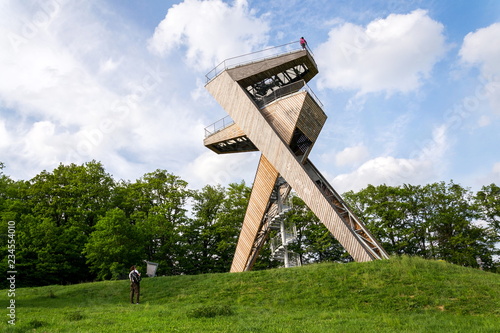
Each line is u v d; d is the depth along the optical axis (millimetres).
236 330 10250
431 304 14297
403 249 40469
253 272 20891
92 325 11273
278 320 11875
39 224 33344
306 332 9992
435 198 40594
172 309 14867
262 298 16734
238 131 28703
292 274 19500
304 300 15773
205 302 17000
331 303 15273
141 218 40188
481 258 36594
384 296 15359
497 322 11500
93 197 40375
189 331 10195
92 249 31422
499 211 36750
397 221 41188
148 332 10117
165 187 44188
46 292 21203
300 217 43469
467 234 37781
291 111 25953
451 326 11008
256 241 31484
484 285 15398
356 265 19453
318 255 45156
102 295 19812
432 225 39438
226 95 28297
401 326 10938
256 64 27797
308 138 27219
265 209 28703
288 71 29641
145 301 18141
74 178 40469
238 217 43750
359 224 25156
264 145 26266
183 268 41594
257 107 26703
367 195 43094
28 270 33250
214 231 43125
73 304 17953
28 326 11172
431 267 18109
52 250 33000
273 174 27516
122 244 31672
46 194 39281
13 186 41500
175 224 41656
